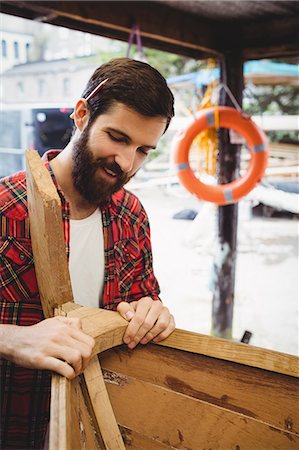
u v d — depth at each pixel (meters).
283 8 2.74
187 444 1.03
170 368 1.02
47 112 7.65
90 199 1.08
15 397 1.11
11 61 9.99
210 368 1.01
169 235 6.91
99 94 1.00
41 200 0.89
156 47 3.01
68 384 0.79
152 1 2.62
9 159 7.64
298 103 10.97
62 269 0.94
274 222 7.88
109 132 0.99
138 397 1.02
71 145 1.11
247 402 1.00
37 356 0.81
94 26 2.61
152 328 0.99
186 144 3.17
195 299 4.75
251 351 0.98
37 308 1.09
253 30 3.04
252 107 9.51
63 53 11.73
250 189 3.24
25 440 1.14
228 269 3.50
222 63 3.19
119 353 1.01
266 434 0.99
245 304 4.64
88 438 0.87
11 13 2.29
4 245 1.05
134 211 1.24
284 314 4.40
